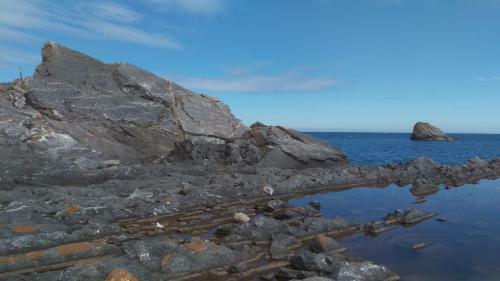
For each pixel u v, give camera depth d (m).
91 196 22.34
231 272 12.91
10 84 48.00
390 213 21.05
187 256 13.13
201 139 43.84
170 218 20.30
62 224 17.09
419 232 18.22
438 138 134.12
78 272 11.66
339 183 32.53
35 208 18.83
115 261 12.58
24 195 21.56
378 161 59.09
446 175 37.31
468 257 14.87
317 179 31.67
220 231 17.47
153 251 13.34
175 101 50.50
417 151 82.81
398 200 26.19
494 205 24.41
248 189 26.34
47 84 45.53
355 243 16.47
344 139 172.50
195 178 28.98
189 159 40.03
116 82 49.53
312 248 15.20
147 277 11.92
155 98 49.47
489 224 19.73
